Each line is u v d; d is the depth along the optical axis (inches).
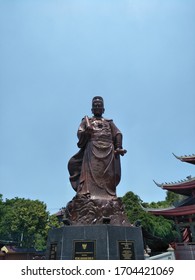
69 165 741.3
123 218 622.8
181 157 1649.9
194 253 1060.5
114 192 666.8
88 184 654.5
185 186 1557.6
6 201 2642.7
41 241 2447.1
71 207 634.8
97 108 750.5
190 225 1496.1
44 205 2389.3
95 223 588.1
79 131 720.3
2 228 2304.4
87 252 525.3
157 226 1504.7
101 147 684.7
